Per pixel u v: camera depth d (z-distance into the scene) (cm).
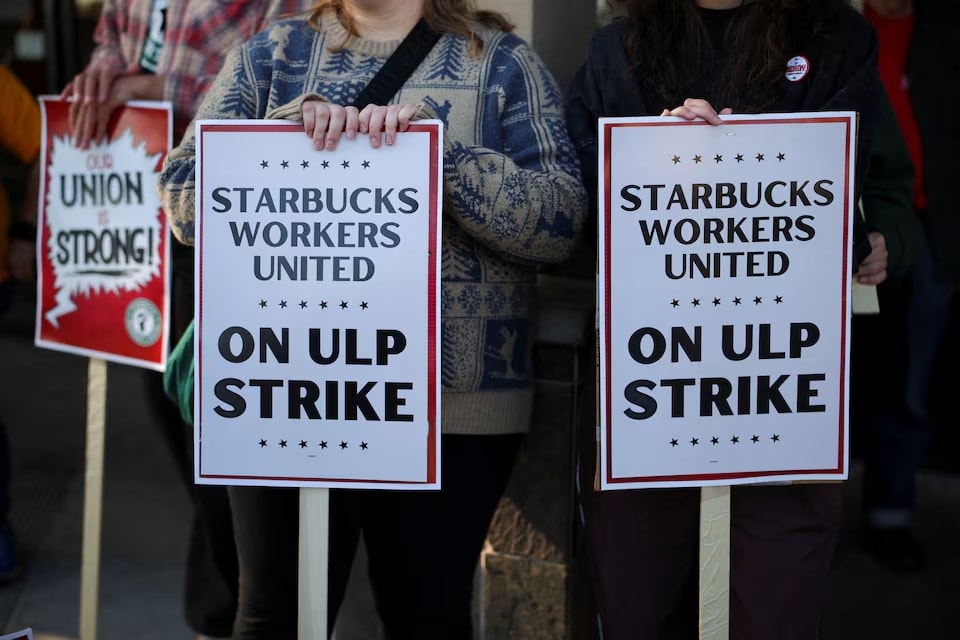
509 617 356
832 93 264
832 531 269
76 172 337
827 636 412
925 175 440
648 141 250
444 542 280
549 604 349
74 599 444
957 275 442
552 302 335
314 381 260
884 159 305
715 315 254
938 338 454
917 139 442
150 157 326
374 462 260
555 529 344
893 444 459
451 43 277
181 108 338
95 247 335
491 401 278
